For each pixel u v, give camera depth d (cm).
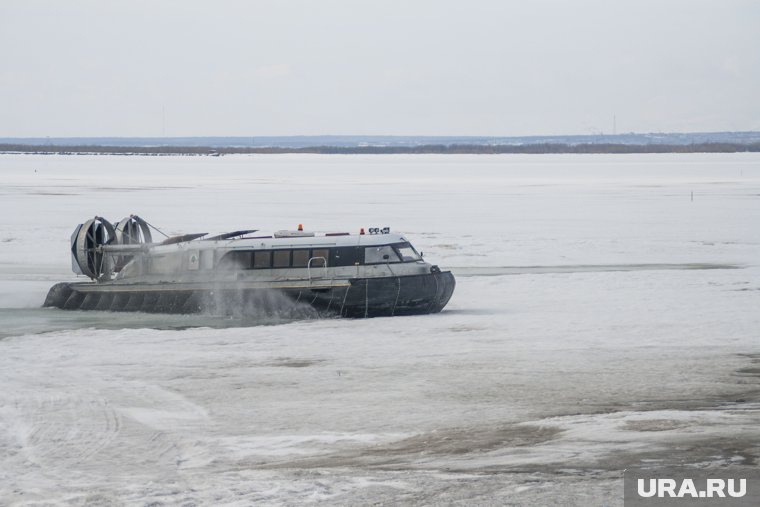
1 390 3906
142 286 6041
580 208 14325
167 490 2536
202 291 5912
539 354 4625
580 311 5881
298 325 5559
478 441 3078
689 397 3725
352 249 5856
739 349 4691
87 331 5378
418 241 9931
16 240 9944
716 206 14488
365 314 5778
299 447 3050
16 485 2617
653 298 6341
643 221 12156
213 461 2884
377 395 3819
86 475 2731
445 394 3825
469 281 7262
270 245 5944
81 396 3806
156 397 3797
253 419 3441
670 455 2833
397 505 2384
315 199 16312
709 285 6900
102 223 6450
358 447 3041
